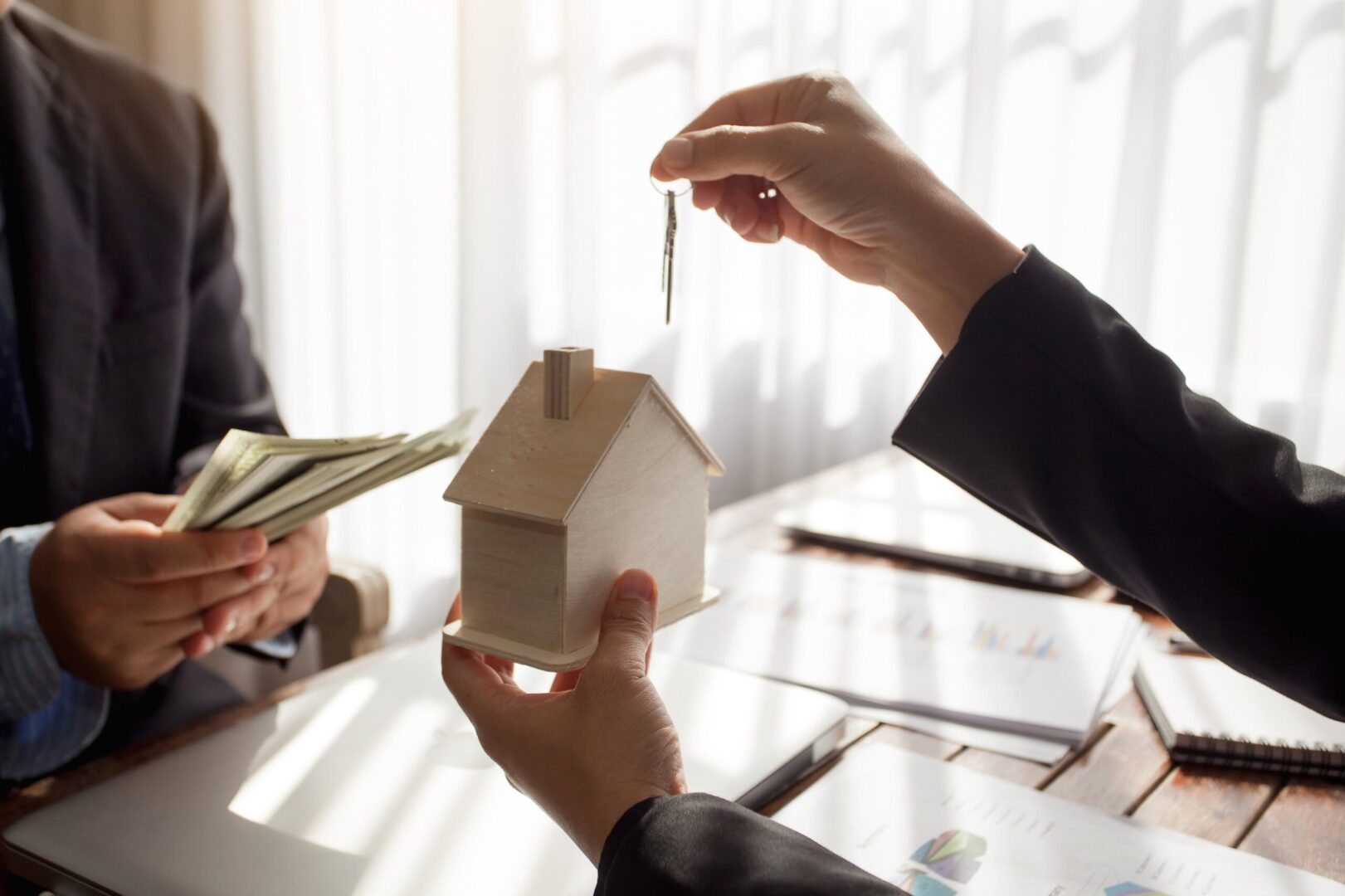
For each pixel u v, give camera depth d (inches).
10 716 33.5
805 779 25.8
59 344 43.8
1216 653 23.4
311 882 20.6
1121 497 22.8
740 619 35.7
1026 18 68.5
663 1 77.4
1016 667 31.7
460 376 86.6
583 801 18.0
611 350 83.7
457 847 21.7
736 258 81.1
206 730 27.6
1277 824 24.0
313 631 57.2
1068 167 69.2
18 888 22.7
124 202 47.1
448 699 28.5
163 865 21.1
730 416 83.3
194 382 51.2
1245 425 23.0
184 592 31.9
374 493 95.2
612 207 81.6
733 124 26.6
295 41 92.2
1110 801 24.9
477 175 83.4
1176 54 65.6
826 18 74.0
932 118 72.6
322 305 96.0
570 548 19.8
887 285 26.6
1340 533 21.5
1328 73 62.7
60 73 47.4
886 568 41.4
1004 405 23.3
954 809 23.9
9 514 43.0
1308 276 64.7
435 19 85.8
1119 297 69.3
